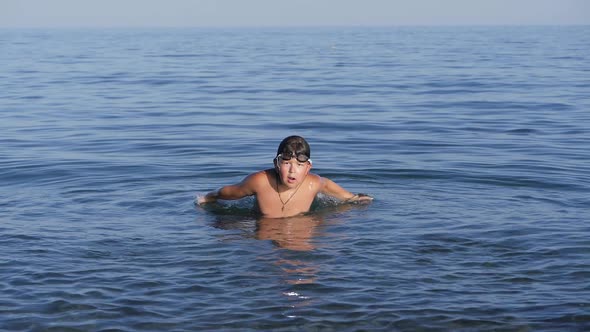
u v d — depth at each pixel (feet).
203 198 24.59
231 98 61.00
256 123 46.62
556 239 20.30
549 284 16.88
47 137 41.01
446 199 25.52
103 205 24.61
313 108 54.19
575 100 57.21
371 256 18.83
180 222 22.41
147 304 15.75
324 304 15.74
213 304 15.75
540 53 133.49
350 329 14.69
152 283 16.90
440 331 14.62
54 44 198.39
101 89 68.74
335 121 47.24
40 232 21.03
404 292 16.38
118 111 52.80
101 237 20.54
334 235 20.90
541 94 61.82
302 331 14.60
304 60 116.78
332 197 24.85
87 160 33.53
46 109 53.78
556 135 41.06
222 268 17.92
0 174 30.50
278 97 61.52
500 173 30.25
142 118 49.21
